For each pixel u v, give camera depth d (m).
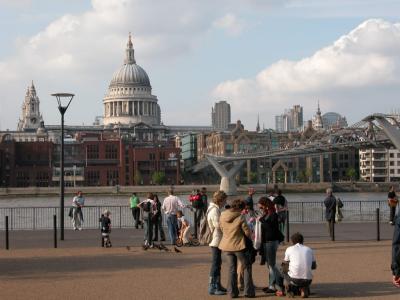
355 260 31.62
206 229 26.81
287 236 39.62
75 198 52.69
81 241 42.94
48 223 70.38
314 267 23.05
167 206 39.69
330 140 120.50
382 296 22.73
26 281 26.39
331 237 41.28
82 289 24.48
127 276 27.50
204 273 28.16
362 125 103.25
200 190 45.31
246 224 23.05
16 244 41.47
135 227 52.47
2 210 117.56
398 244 21.33
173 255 34.75
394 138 85.00
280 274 23.70
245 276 23.25
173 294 23.48
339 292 23.53
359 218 68.12
